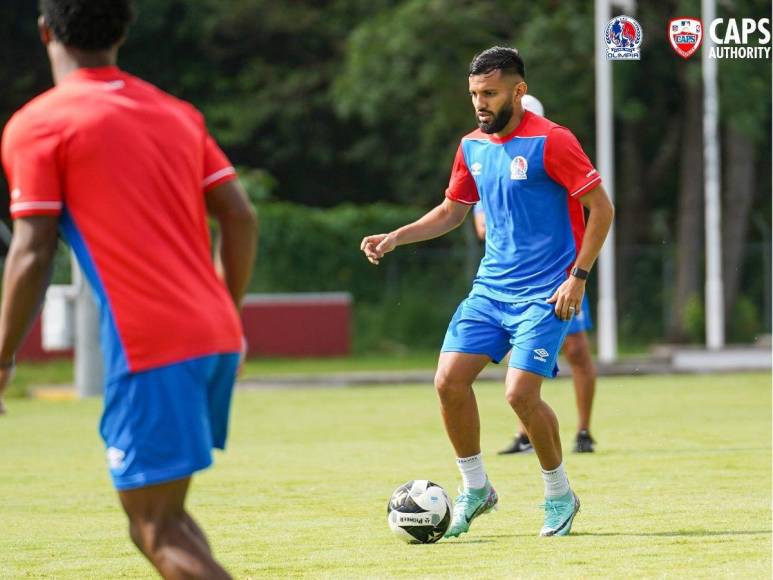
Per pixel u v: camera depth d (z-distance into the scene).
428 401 51.62
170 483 13.05
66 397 58.28
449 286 96.69
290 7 115.38
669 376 61.84
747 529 21.92
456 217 22.89
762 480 27.94
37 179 12.69
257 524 23.45
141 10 112.38
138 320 12.80
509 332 21.59
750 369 65.56
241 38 117.44
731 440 35.75
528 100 30.55
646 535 21.47
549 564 19.12
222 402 13.65
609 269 71.75
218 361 13.29
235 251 13.77
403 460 33.03
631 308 99.62
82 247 12.91
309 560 19.88
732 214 94.81
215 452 35.12
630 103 89.12
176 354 12.87
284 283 93.81
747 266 102.12
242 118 113.69
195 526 13.43
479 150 21.83
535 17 89.12
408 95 94.81
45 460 34.69
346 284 95.50
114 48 13.52
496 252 21.80
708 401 48.22
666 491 26.44
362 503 25.91
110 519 24.67
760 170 107.06
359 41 93.50
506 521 23.34
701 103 90.12
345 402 51.50
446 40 91.69
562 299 20.83
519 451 33.75
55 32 13.30
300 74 114.31
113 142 12.91
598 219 20.78
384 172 120.12
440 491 21.22
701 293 97.56
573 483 27.66
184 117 13.57
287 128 116.31
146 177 13.01
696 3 79.50
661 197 113.31
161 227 13.02
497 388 57.22
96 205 12.84
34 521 24.45
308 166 120.69
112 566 19.89
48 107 12.94
